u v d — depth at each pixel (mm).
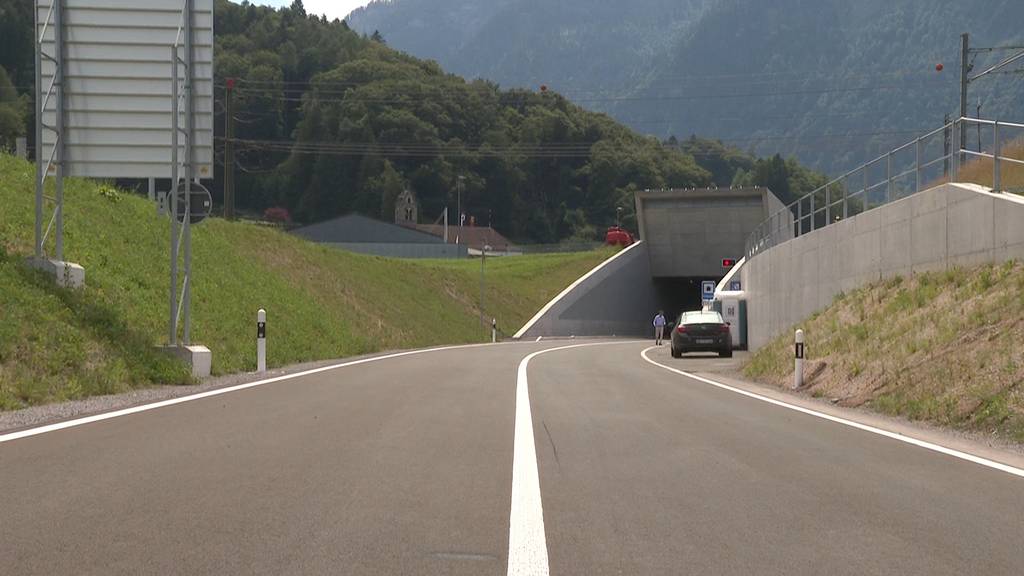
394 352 35750
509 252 135625
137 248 28062
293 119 166500
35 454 8672
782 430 11773
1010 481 8234
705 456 9445
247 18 183875
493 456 9164
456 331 59656
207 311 26094
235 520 6266
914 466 9008
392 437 10344
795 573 5270
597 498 7254
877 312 21047
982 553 5746
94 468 8008
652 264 89625
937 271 21047
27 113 98438
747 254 50156
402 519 6418
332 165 151625
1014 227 17594
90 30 19578
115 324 18359
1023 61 46812
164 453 8898
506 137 166375
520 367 25141
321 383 17984
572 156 166875
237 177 155750
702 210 80062
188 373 17609
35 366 14531
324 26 193625
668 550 5727
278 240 48312
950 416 12641
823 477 8328
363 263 59562
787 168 153750
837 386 17234
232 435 10242
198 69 19578
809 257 31781
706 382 20688
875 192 26906
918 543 5977
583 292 80625
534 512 6691
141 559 5293
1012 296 15617
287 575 5059
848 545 5906
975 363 13938
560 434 10930
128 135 19641
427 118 160250
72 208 27438
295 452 9141
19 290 16859
